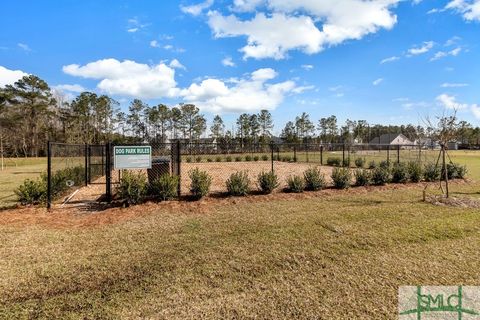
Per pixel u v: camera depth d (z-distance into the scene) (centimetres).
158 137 5903
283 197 865
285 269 381
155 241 490
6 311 286
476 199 828
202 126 6038
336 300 306
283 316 277
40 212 689
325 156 3170
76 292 324
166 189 786
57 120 5056
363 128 8150
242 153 2945
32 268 386
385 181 1107
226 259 413
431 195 903
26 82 4497
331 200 838
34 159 3400
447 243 477
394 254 431
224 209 721
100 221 614
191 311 286
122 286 337
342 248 455
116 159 771
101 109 5369
